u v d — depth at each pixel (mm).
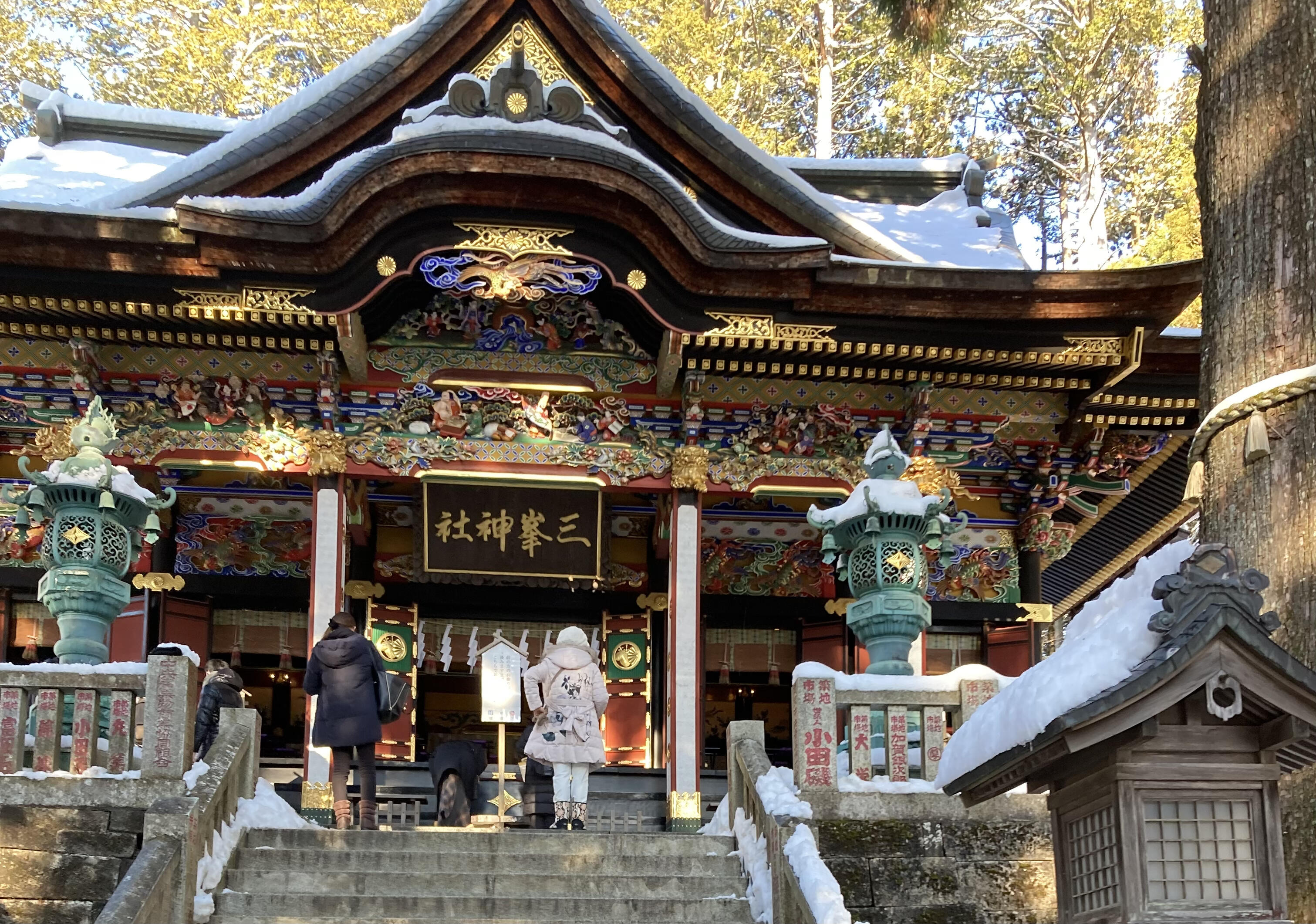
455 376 16797
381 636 18453
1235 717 6035
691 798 15688
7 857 9930
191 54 35094
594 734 12727
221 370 16500
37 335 15828
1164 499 20531
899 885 10258
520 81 15523
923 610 12414
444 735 21266
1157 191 34750
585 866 10875
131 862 9969
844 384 17266
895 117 36500
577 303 16812
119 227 14680
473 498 17406
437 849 11094
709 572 19344
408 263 15195
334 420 16578
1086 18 34188
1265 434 9242
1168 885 5859
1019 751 6285
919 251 19125
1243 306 9656
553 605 19094
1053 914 10234
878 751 11117
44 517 12484
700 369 16531
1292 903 8344
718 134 16938
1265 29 9883
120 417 16438
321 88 16422
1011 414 17547
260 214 14602
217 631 18688
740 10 36531
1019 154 37281
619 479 16938
